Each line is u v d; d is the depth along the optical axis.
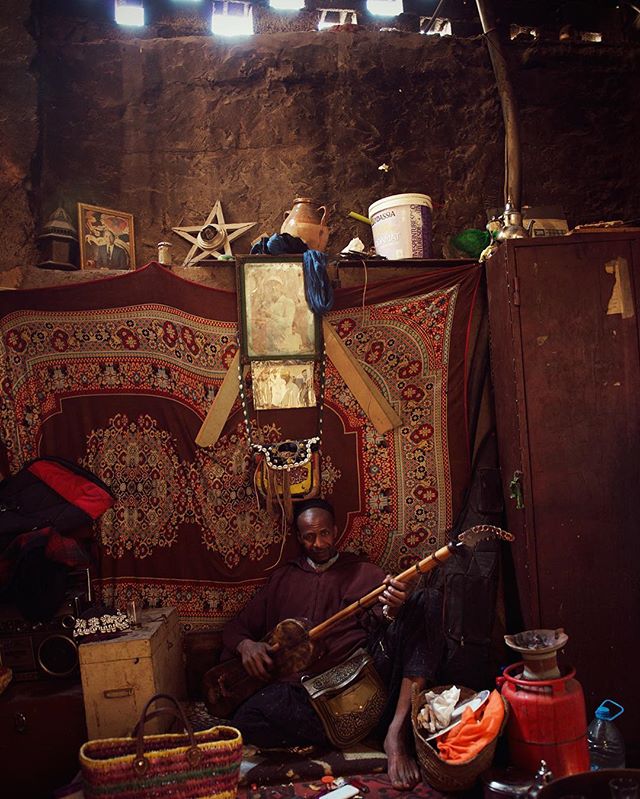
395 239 4.27
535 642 3.23
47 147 4.53
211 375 4.01
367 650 3.65
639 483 3.68
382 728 3.53
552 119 4.98
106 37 4.77
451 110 4.89
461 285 4.12
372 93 4.83
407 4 5.19
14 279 3.95
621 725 3.63
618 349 3.70
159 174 4.65
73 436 3.91
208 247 4.55
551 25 5.26
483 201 4.88
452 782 3.03
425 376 4.10
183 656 3.95
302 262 4.01
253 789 3.17
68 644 3.53
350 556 3.94
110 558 3.93
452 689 3.34
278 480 3.96
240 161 4.71
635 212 5.00
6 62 4.34
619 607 3.66
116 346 3.94
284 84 4.77
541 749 3.08
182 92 4.70
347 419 4.07
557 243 3.71
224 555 4.00
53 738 3.40
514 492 3.73
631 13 5.27
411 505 4.08
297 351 4.01
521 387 3.68
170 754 2.91
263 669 3.58
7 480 3.78
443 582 3.86
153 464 3.96
